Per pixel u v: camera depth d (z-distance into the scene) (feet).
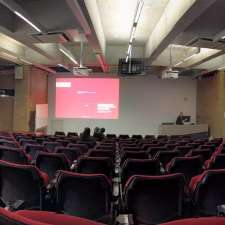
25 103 45.75
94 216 9.12
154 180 8.64
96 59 44.70
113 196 9.86
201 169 14.44
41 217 3.77
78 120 52.70
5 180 9.77
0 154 15.72
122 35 40.16
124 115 53.42
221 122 45.78
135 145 23.57
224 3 20.47
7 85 49.08
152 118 53.67
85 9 20.56
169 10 25.76
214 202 9.61
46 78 53.52
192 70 48.62
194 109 53.98
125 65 41.55
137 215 9.04
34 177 9.25
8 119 47.37
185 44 27.96
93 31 26.18
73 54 43.88
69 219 3.73
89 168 13.80
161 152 17.63
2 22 23.15
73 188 9.05
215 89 47.06
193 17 20.71
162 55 43.19
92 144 24.48
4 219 3.01
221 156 15.51
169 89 53.93
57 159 13.84
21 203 9.55
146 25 34.63
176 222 3.43
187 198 9.66
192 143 25.04
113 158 16.97
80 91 52.44
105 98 52.37
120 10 30.32
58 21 22.95
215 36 24.14
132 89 53.57
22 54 39.19
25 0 19.90
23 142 22.57
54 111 53.67
